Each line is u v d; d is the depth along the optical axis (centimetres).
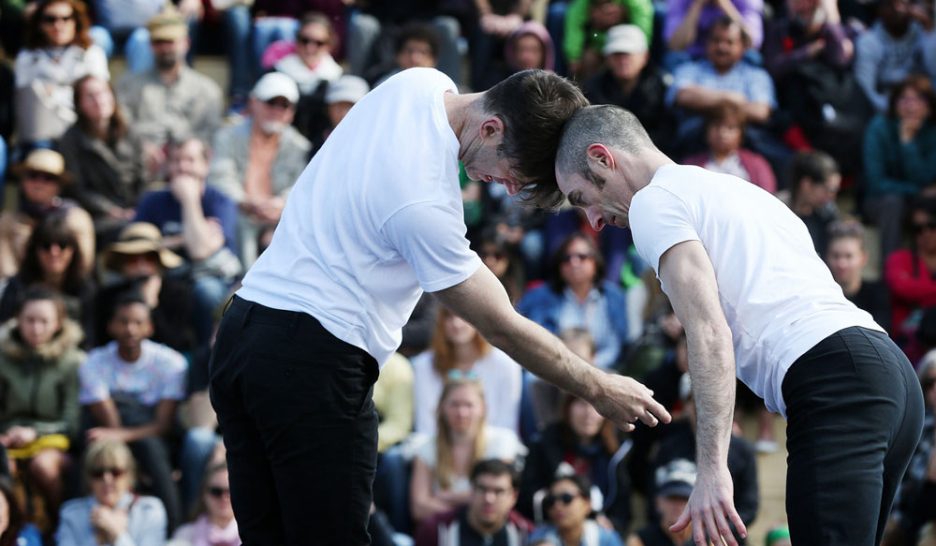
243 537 1030
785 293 968
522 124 984
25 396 2050
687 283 945
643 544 1869
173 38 2569
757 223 984
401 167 955
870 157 2592
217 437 2011
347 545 1001
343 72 2798
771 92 2623
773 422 2255
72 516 1881
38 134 2592
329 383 972
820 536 913
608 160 992
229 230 2316
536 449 2008
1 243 2383
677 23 2712
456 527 1909
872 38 2769
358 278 968
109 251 2205
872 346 952
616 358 2231
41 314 2056
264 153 2461
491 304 962
